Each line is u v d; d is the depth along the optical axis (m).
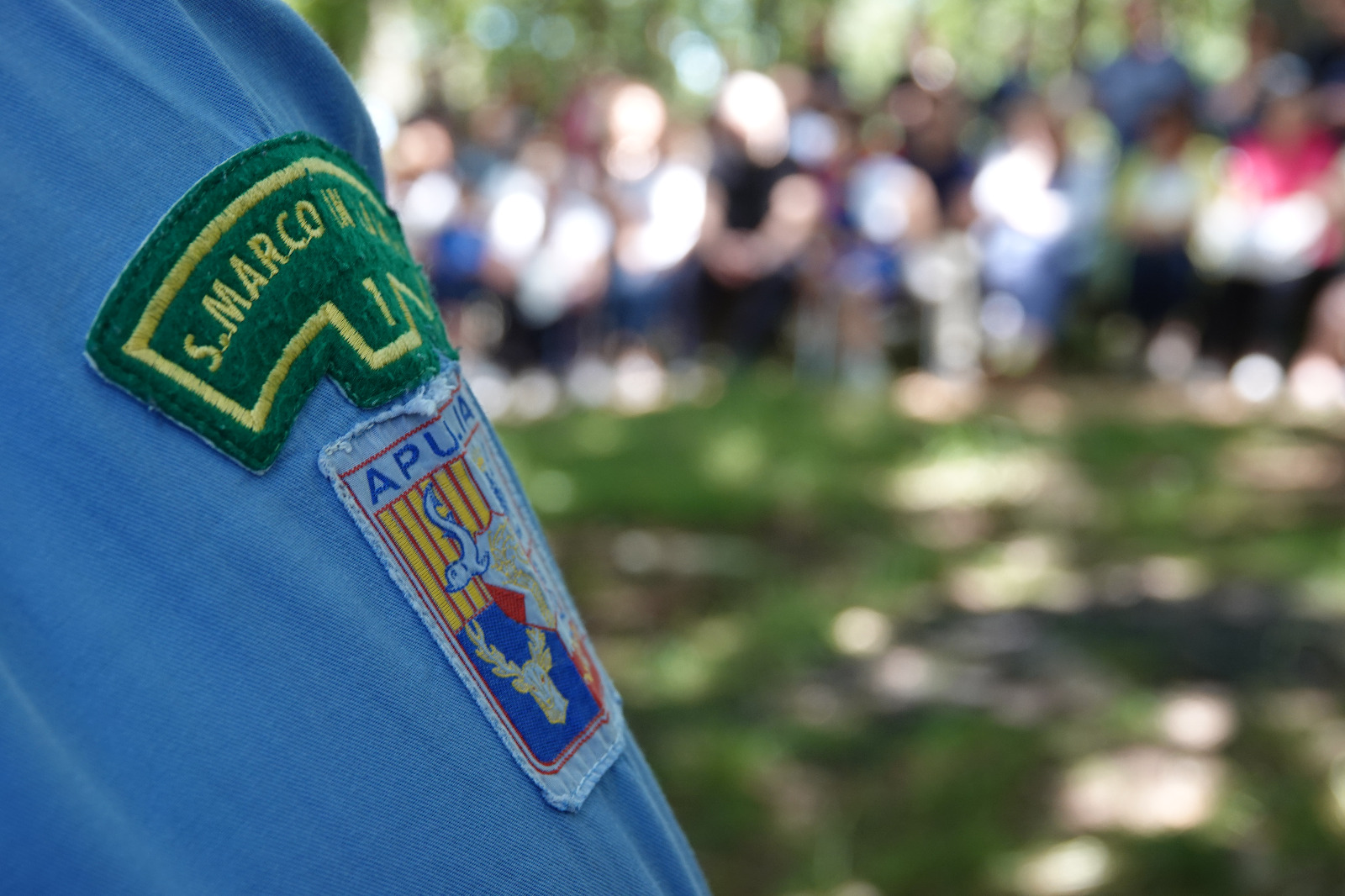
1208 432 5.78
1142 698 3.02
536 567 0.64
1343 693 3.05
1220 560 4.01
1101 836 2.47
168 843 0.46
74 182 0.50
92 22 0.53
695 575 3.95
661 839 0.65
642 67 11.65
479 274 7.30
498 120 7.85
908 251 7.19
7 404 0.47
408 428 0.57
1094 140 7.68
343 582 0.53
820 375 7.19
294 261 0.55
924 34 8.21
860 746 2.85
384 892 0.50
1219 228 7.18
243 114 0.57
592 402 6.88
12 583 0.46
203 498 0.50
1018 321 7.23
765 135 7.42
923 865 2.41
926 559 4.06
